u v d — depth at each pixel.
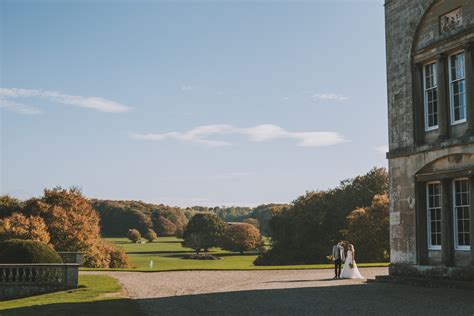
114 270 31.77
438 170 19.48
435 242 19.91
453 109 19.27
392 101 22.03
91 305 15.55
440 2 19.78
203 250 108.50
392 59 22.16
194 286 21.39
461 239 18.72
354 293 17.45
